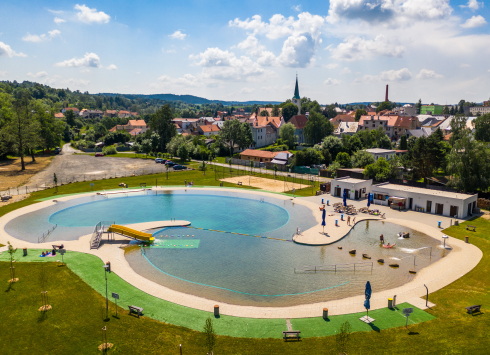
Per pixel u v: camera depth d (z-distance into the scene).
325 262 43.81
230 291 35.91
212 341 23.75
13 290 34.16
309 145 166.75
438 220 60.94
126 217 63.91
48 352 25.12
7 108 138.50
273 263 43.59
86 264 41.34
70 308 31.03
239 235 54.84
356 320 29.61
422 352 25.09
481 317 29.53
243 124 153.12
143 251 47.44
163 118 162.62
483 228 55.59
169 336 27.25
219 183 96.56
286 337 27.02
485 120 122.31
